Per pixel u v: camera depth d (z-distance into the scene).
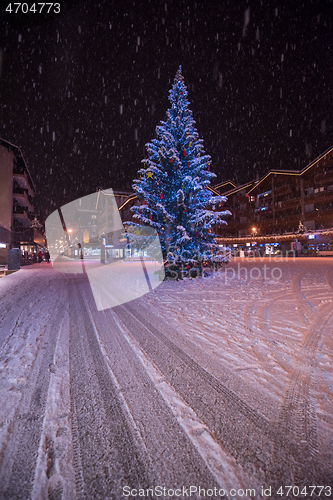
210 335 3.67
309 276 10.12
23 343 3.53
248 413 1.95
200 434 1.74
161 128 10.20
